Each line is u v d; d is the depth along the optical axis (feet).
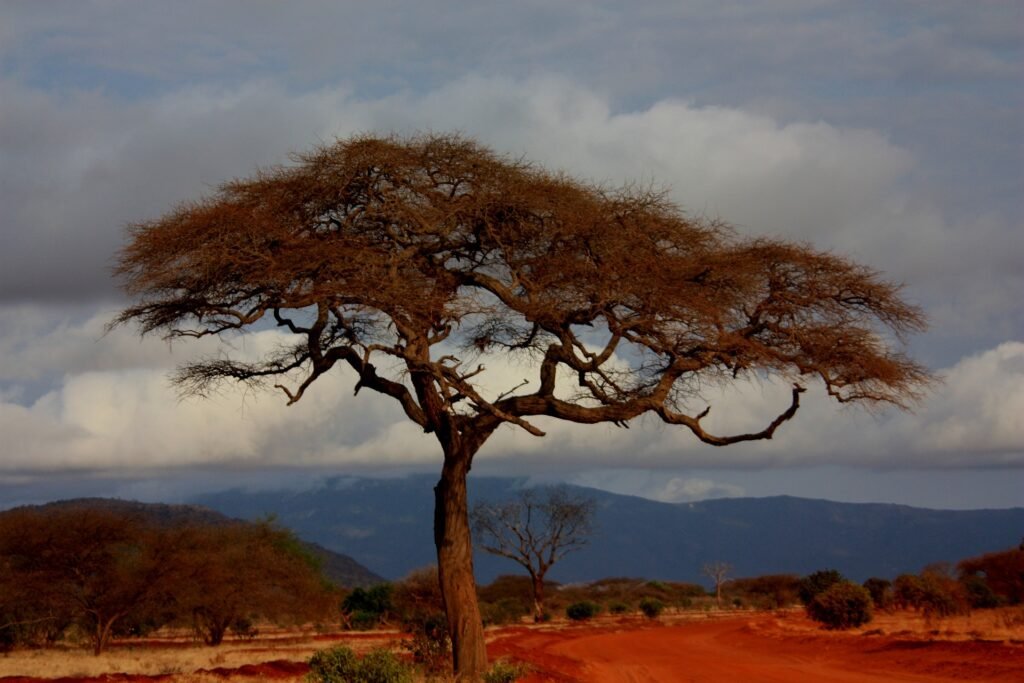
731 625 222.89
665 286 64.23
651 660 119.55
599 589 433.89
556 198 67.36
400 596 224.12
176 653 127.34
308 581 167.32
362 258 65.00
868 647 116.47
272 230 65.31
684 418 68.54
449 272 71.31
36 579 129.59
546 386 69.21
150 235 64.80
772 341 70.28
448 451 68.95
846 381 68.23
